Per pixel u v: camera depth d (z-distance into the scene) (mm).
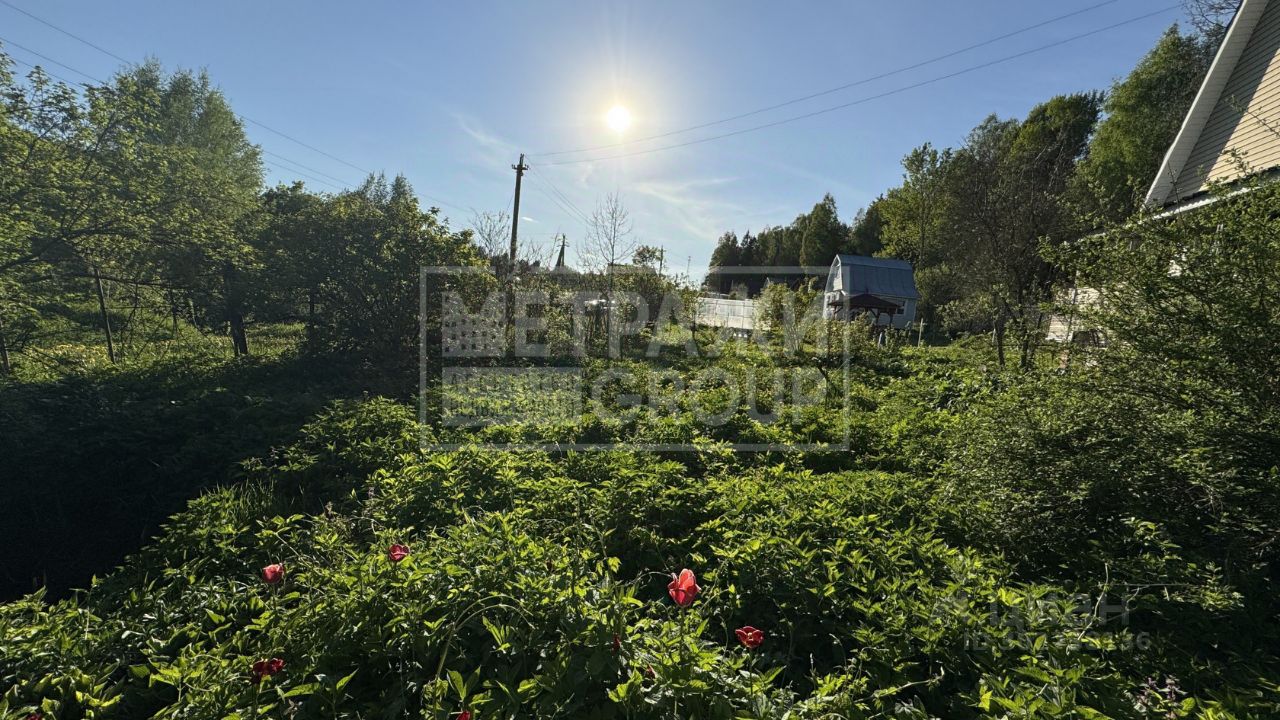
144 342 15445
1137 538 3270
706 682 2121
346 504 4977
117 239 11188
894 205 37781
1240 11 8281
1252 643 2572
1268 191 3531
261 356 12188
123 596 3438
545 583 2609
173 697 2438
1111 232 3881
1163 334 3568
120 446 6340
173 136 26094
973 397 7410
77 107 10562
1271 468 3121
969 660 2447
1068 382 3879
